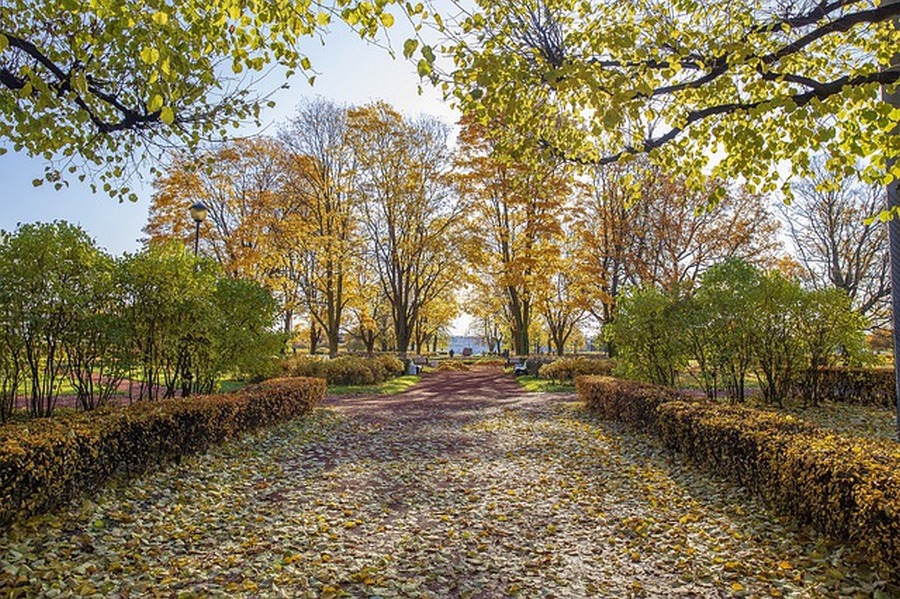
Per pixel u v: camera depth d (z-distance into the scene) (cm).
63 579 362
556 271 2545
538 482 652
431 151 2864
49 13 484
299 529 485
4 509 398
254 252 2292
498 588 376
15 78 453
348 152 2791
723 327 1117
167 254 940
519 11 463
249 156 2619
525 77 430
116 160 565
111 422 548
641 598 359
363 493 612
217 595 355
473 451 843
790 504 457
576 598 360
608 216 2523
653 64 445
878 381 1215
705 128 486
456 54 453
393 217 2888
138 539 437
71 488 476
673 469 677
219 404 760
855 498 367
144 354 912
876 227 2503
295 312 2888
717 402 789
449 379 2712
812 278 2744
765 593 357
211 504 545
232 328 1080
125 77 523
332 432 1016
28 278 773
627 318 1227
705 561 409
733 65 428
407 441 936
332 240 2545
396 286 3152
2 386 856
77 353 859
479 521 516
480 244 2691
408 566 412
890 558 337
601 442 870
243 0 398
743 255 2564
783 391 1201
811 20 434
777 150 465
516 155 538
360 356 2722
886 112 398
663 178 2419
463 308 3750
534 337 5047
